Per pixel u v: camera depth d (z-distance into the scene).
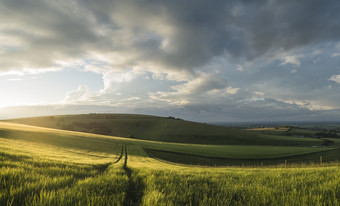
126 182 3.95
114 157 30.58
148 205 2.27
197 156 50.94
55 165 6.32
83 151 34.47
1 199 2.10
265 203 2.60
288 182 4.05
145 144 66.06
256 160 49.00
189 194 2.88
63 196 2.28
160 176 4.68
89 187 2.92
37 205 2.04
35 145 28.72
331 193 3.00
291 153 57.19
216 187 3.60
